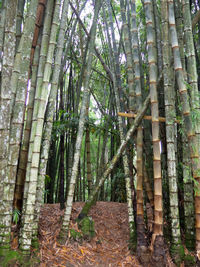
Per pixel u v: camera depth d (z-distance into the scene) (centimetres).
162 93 341
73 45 491
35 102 279
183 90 265
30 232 241
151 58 287
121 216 385
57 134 406
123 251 301
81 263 267
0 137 229
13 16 238
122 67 523
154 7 359
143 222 286
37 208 269
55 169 488
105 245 312
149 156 338
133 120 328
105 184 687
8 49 234
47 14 286
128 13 406
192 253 279
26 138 288
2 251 223
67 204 302
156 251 258
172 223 275
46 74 266
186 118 262
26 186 267
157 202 268
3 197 229
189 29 278
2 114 230
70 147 424
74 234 304
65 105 516
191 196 296
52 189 460
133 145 396
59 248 281
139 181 294
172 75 311
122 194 493
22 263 230
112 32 381
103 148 447
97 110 647
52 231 306
